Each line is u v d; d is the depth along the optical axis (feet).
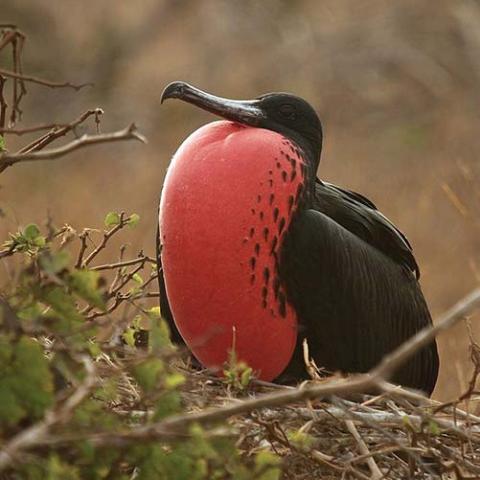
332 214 29.43
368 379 18.22
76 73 86.84
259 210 26.48
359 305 28.66
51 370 19.92
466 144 77.61
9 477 18.72
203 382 24.32
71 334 19.40
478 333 42.83
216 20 92.53
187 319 26.84
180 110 85.35
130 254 51.83
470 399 25.91
